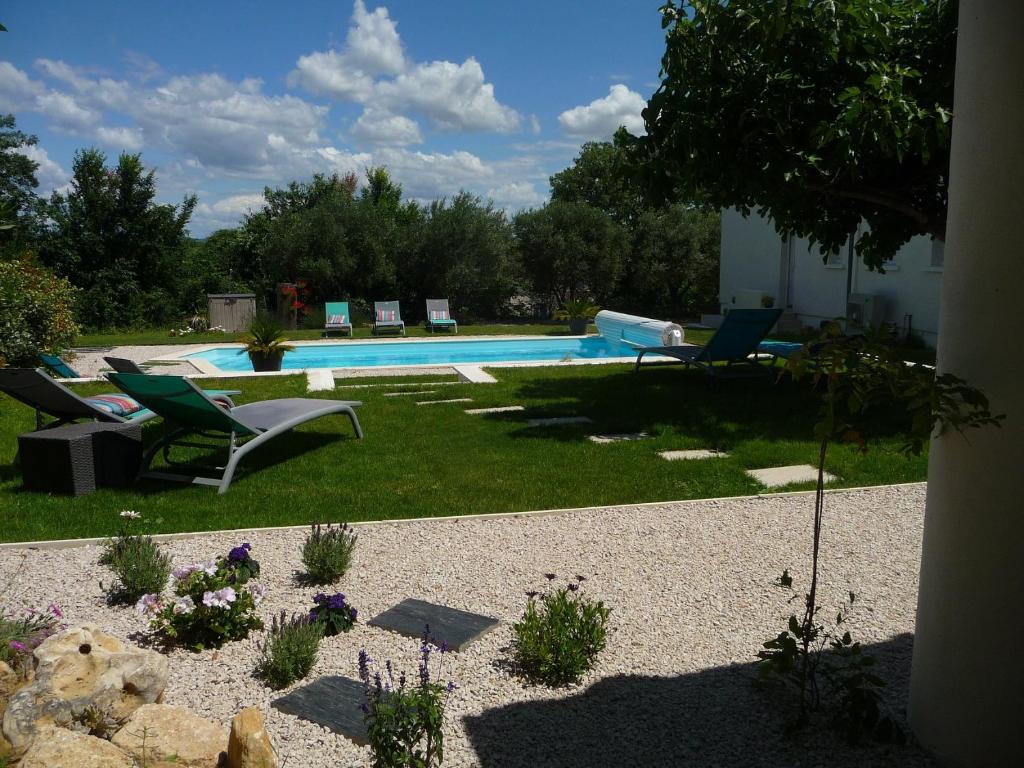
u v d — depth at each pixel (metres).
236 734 2.51
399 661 3.53
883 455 7.21
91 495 6.10
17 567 4.67
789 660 2.96
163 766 2.53
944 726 2.80
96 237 24.38
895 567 4.64
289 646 3.39
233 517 5.60
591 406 9.62
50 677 2.82
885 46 7.43
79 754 2.43
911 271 16.06
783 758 2.80
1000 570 2.63
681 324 23.88
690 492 6.20
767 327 10.56
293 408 7.60
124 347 17.55
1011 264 2.53
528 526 5.41
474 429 8.41
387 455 7.38
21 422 9.02
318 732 2.97
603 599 4.21
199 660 3.59
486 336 19.64
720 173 8.16
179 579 3.88
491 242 25.67
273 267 25.11
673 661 3.53
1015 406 2.56
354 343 18.61
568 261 26.39
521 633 3.50
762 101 7.71
